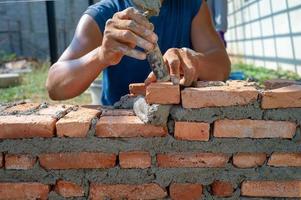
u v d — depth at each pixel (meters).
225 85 1.47
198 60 1.69
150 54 1.39
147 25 1.36
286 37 6.72
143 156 1.39
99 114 1.49
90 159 1.40
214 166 1.39
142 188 1.41
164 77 1.42
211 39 2.15
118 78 2.13
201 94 1.35
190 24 2.18
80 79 1.72
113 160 1.40
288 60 6.72
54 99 1.85
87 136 1.39
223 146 1.38
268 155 1.38
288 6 6.50
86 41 1.97
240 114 1.36
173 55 1.47
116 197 1.42
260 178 1.39
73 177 1.41
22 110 1.52
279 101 1.35
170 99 1.35
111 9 2.06
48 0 7.03
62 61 1.88
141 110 1.41
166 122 1.37
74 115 1.45
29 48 12.66
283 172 1.39
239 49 10.75
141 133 1.38
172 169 1.40
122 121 1.39
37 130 1.38
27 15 12.55
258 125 1.36
